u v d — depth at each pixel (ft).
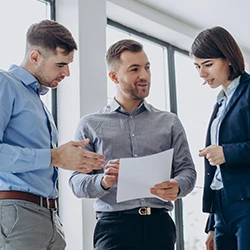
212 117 7.27
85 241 9.95
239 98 6.75
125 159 5.86
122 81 7.05
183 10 14.34
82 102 10.52
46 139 5.91
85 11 11.01
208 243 7.27
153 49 14.96
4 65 9.99
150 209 6.52
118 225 6.45
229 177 6.57
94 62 10.98
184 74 15.89
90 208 10.18
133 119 7.04
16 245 5.27
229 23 15.65
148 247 6.38
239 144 6.46
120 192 5.99
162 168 5.96
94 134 6.93
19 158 5.33
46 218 5.66
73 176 6.87
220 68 6.79
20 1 10.59
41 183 5.71
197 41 6.93
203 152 6.68
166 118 7.13
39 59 5.99
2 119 5.44
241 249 6.42
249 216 6.43
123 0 12.78
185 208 14.57
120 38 13.60
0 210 5.35
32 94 5.98
